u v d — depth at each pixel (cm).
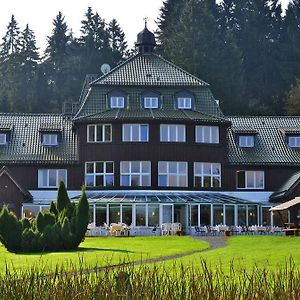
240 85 12219
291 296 1366
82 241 4956
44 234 4562
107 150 7588
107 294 1402
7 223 4509
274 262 3225
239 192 7900
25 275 1583
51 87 13975
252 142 8250
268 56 13675
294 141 8338
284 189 7744
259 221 7425
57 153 7850
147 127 7588
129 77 7931
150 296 1391
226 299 1385
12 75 14075
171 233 6794
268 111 12181
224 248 4425
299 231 6025
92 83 7838
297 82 12338
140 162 7569
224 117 7981
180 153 7612
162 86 7869
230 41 12456
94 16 14562
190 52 11981
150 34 8406
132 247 4803
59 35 14512
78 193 7675
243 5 14262
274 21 14275
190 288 1412
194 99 7894
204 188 7694
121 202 7125
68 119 8375
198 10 12381
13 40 15050
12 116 8344
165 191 7550
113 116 7550
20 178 7756
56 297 1411
